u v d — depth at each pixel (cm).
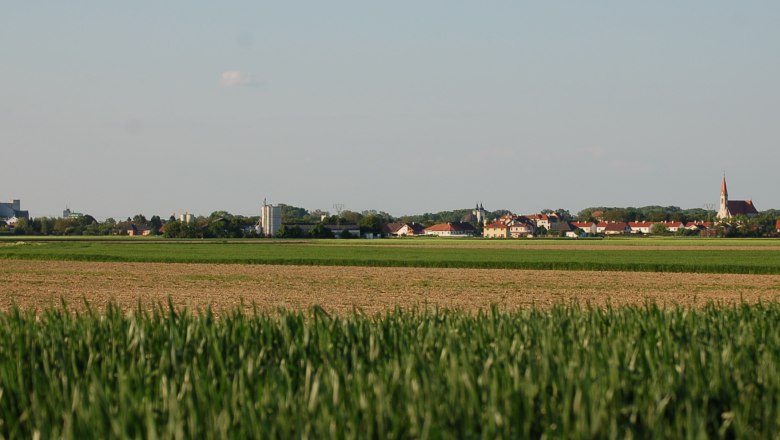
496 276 7312
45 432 1034
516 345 1480
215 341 1499
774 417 1092
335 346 1560
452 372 1161
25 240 19962
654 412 1088
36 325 1880
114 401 1208
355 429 1000
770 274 7612
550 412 1088
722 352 1456
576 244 18038
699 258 10144
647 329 1709
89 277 7206
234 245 16050
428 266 8850
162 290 5778
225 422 1025
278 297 5162
